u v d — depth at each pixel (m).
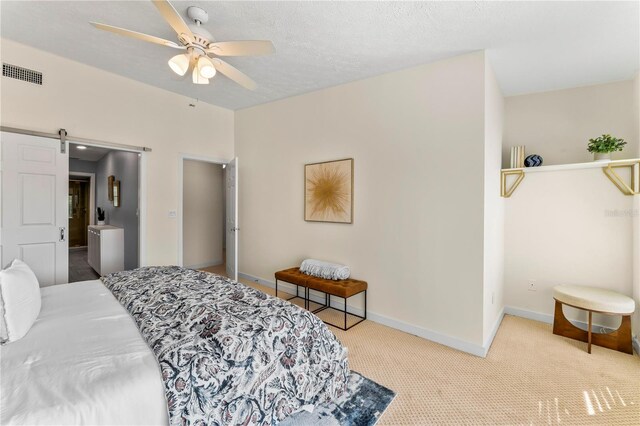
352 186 3.28
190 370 1.17
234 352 1.30
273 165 4.16
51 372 1.09
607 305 2.44
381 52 2.61
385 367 2.23
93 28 2.44
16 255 2.78
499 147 3.15
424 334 2.76
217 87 3.69
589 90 3.09
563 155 3.20
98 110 3.26
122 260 4.84
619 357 2.40
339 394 1.71
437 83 2.69
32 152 2.84
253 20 2.19
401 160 2.92
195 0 1.98
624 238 2.83
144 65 3.15
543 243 3.21
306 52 2.65
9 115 2.72
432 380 2.06
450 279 2.62
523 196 3.31
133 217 4.68
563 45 2.39
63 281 3.04
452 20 2.11
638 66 2.70
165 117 3.84
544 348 2.56
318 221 3.62
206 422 1.14
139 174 3.68
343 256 3.39
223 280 2.20
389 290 3.01
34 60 2.83
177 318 1.52
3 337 1.31
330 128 3.50
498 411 1.76
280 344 1.46
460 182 2.56
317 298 3.67
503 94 3.41
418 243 2.81
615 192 2.88
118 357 1.21
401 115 2.92
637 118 2.78
